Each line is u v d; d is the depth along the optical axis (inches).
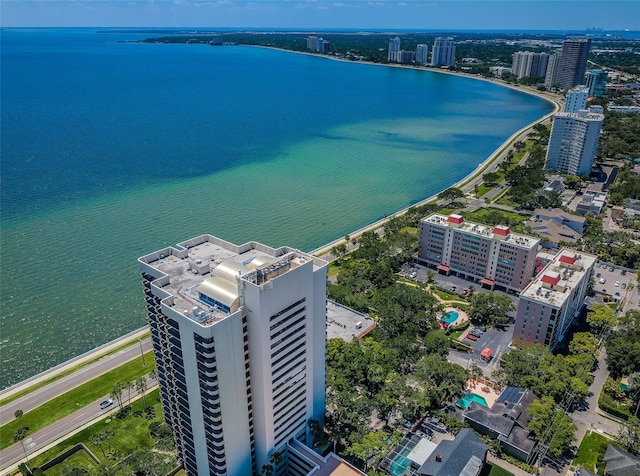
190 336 4109.3
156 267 4995.1
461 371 6604.3
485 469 5580.7
